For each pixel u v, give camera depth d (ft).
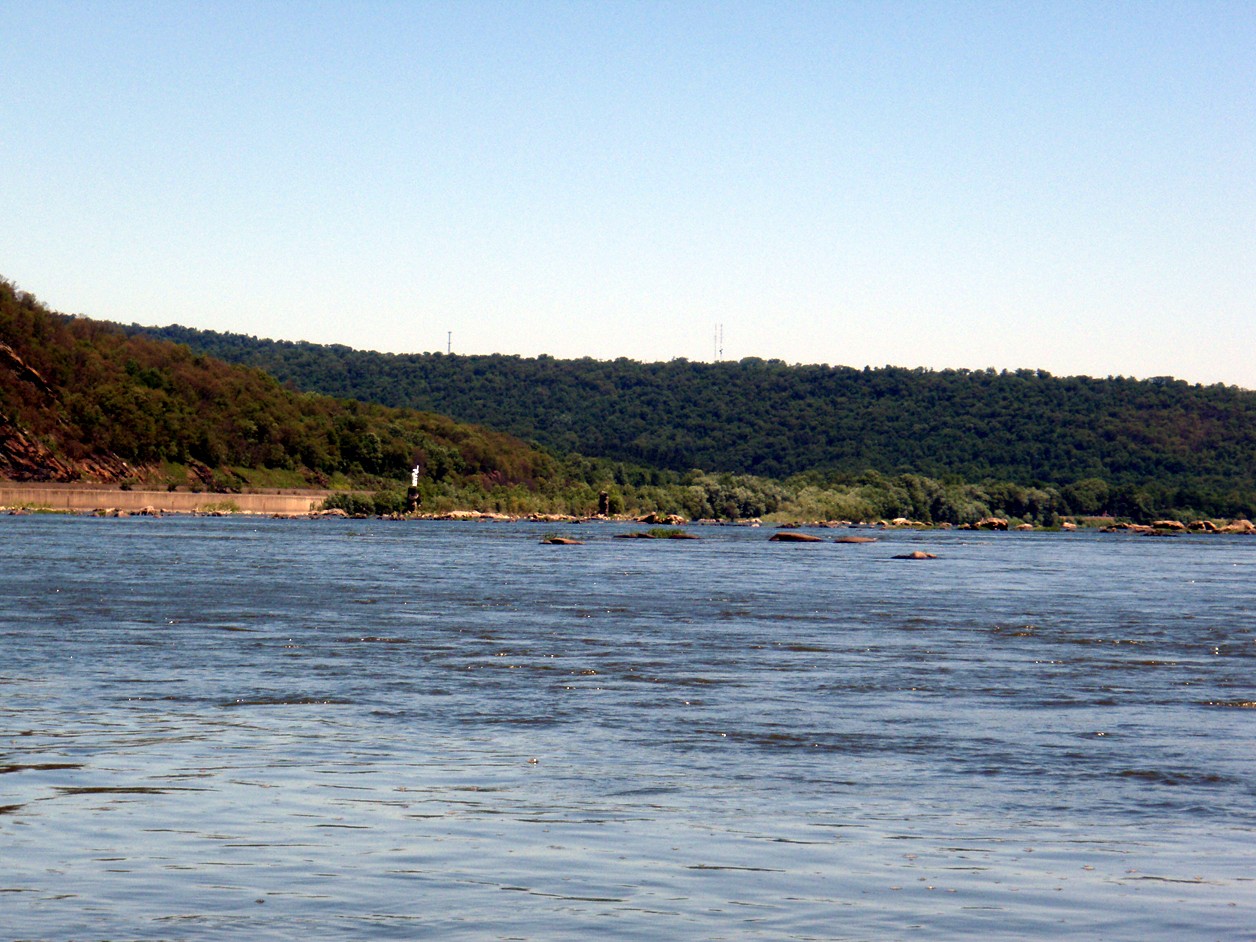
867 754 65.05
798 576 238.27
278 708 77.10
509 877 43.57
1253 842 48.91
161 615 137.18
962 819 51.98
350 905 40.45
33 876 42.83
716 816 52.08
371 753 63.87
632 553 336.90
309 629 125.29
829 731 71.46
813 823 51.13
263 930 38.04
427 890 42.04
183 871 43.68
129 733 68.08
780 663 102.63
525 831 49.44
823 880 43.62
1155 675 98.02
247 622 131.34
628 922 39.19
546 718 74.90
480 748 65.62
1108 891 42.73
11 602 150.61
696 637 122.72
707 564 282.97
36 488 635.25
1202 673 99.66
